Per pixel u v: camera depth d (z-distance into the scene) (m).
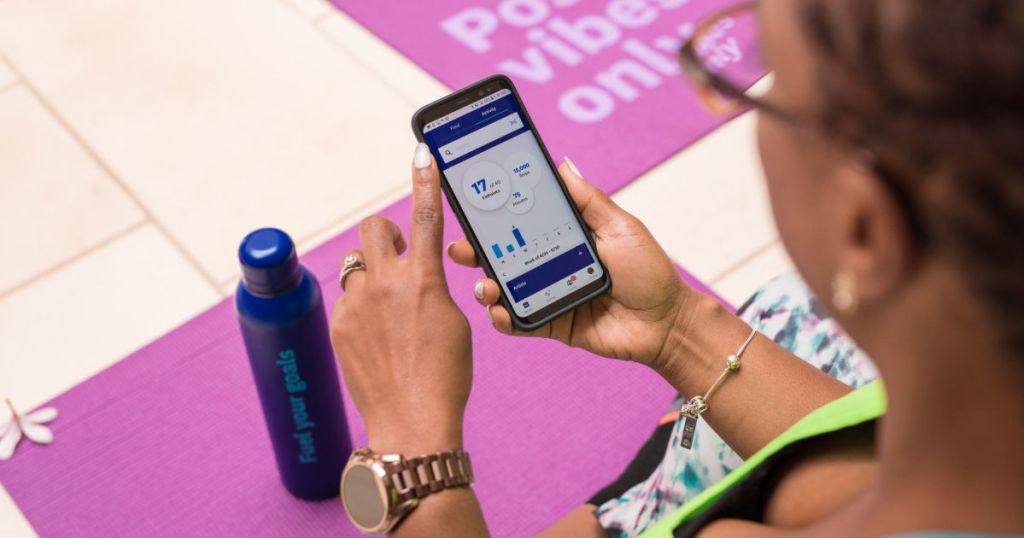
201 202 1.89
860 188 0.38
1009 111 0.34
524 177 0.97
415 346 0.74
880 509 0.44
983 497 0.41
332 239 1.80
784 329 1.12
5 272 1.79
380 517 0.72
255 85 2.10
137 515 1.44
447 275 1.69
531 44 2.12
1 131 2.02
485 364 1.58
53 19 2.25
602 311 0.94
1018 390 0.38
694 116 1.97
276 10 2.26
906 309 0.40
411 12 2.22
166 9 2.27
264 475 1.48
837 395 0.85
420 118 0.96
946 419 0.41
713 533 0.66
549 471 1.47
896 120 0.36
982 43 0.34
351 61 2.14
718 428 0.89
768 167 0.44
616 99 2.00
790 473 0.67
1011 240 0.35
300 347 1.23
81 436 1.52
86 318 1.71
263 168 1.95
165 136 2.01
